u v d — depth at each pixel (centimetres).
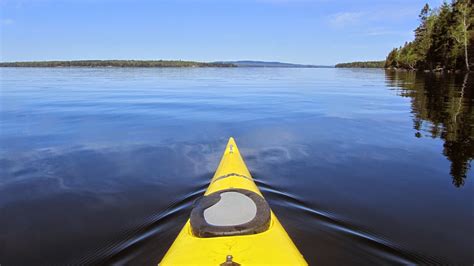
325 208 559
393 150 904
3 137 1067
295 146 964
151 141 1025
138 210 565
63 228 512
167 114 1525
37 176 734
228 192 434
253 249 331
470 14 4531
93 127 1225
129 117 1441
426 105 1708
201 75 6325
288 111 1619
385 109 1642
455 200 592
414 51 6769
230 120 1373
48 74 6184
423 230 490
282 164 796
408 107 1683
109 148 947
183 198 607
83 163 818
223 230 349
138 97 2250
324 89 2989
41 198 623
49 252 448
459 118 1312
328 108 1714
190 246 340
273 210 548
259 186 654
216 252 327
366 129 1177
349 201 588
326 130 1173
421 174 721
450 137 1020
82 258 432
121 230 500
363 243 452
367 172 739
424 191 633
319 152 898
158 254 433
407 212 547
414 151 888
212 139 1052
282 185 660
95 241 471
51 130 1170
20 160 841
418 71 6725
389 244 451
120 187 669
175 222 514
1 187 674
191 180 698
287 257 326
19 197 628
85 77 5069
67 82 3828
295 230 484
